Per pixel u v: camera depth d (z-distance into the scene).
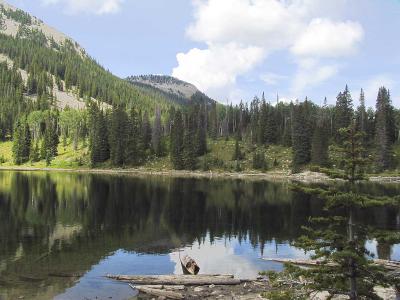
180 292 27.73
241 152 185.75
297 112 167.50
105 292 27.89
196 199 81.69
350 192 16.94
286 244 44.31
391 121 170.38
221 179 142.00
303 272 17.86
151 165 184.38
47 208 65.62
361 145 17.45
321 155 151.12
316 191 17.70
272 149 186.50
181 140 180.75
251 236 48.34
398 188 102.31
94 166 187.75
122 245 42.66
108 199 78.81
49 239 44.41
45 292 27.69
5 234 46.22
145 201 77.25
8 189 91.94
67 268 33.69
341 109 171.00
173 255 38.97
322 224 56.09
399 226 54.00
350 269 17.22
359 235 17.62
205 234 49.22
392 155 146.62
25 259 36.16
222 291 27.86
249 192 96.12
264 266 35.44
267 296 18.92
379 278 16.98
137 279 30.50
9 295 26.97
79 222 54.84
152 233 49.19
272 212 66.56
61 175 147.12
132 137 187.12
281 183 125.38
